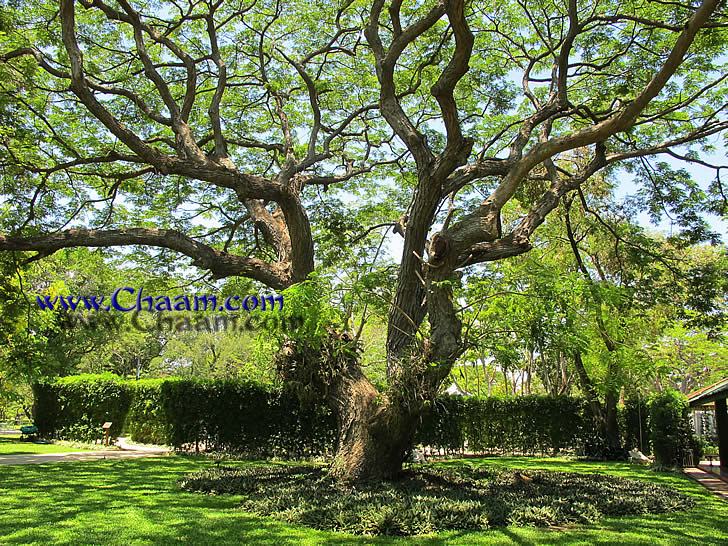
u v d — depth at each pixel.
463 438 20.50
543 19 13.85
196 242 10.96
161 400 18.41
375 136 17.19
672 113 13.68
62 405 21.38
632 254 15.98
